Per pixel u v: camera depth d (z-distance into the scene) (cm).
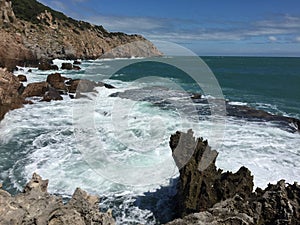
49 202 487
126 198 862
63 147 1216
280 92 2964
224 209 575
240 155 1149
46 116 1648
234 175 755
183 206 747
